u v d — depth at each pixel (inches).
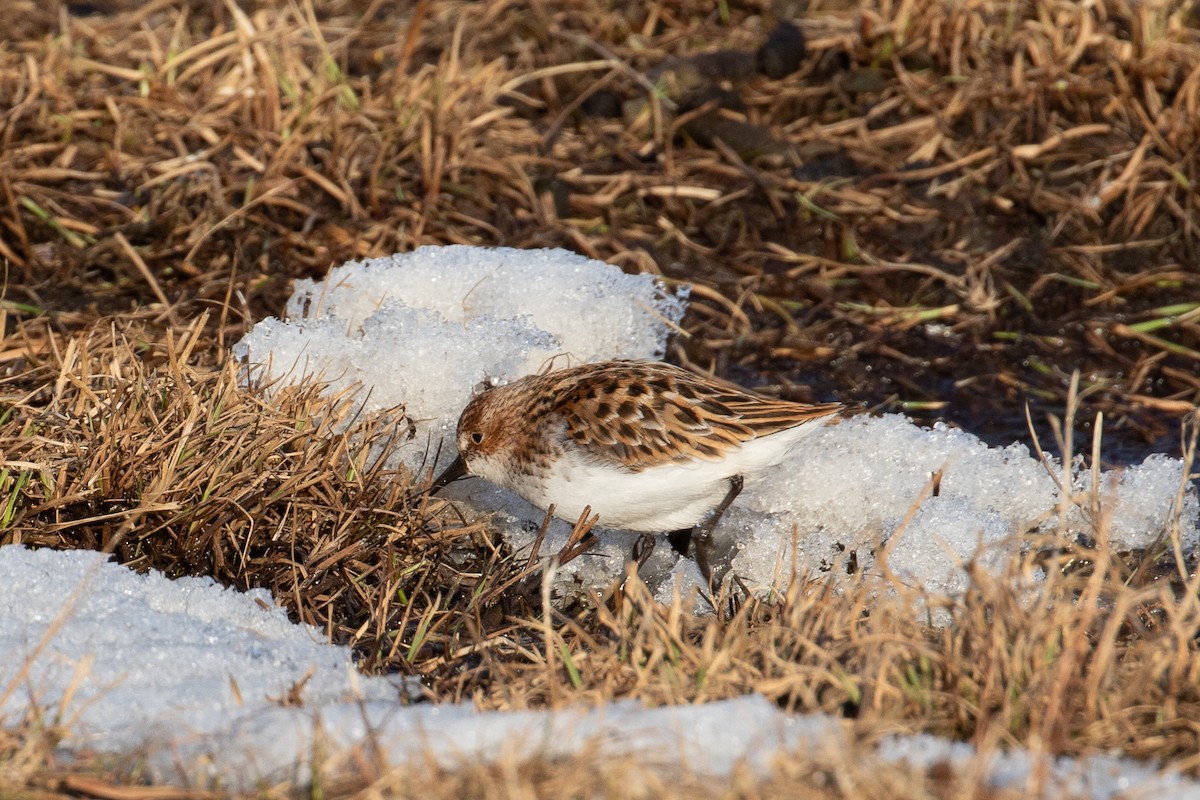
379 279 468.1
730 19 714.8
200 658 292.5
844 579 372.2
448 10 711.1
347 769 247.3
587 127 630.5
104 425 360.8
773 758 239.0
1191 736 259.1
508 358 425.7
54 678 277.4
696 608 375.2
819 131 629.0
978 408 504.1
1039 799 228.2
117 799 242.1
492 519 411.2
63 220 542.6
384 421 400.5
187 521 349.7
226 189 555.2
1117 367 526.9
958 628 289.9
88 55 637.3
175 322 469.1
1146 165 587.8
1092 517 337.7
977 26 646.5
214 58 604.1
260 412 374.9
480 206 568.7
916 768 238.2
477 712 266.4
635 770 235.5
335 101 590.6
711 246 578.6
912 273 565.3
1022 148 597.6
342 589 353.7
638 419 357.7
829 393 510.9
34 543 345.1
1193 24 673.0
